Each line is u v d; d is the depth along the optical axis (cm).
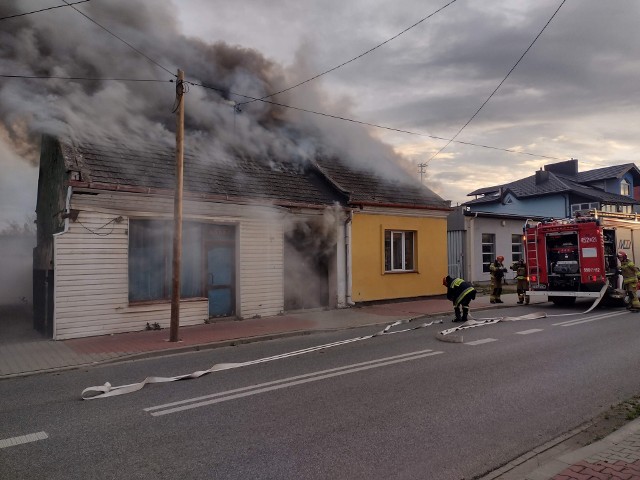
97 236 945
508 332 959
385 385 581
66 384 632
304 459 375
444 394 541
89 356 779
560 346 809
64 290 908
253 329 1018
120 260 973
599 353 753
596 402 512
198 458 379
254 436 423
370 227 1433
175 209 892
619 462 349
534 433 427
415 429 437
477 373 634
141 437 427
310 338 959
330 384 589
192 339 908
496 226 2170
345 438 416
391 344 854
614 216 1480
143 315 1004
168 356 805
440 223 1639
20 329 1120
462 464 365
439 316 1254
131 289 1016
